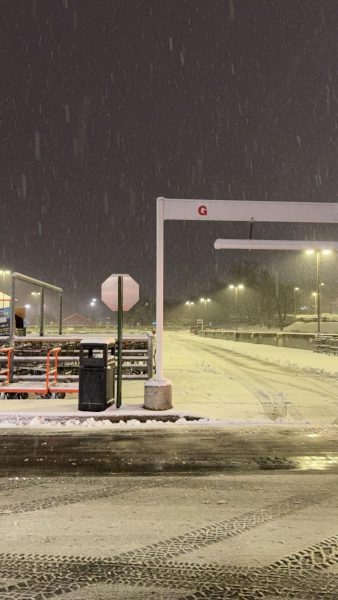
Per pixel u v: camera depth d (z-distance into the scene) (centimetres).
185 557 424
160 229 1173
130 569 403
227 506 548
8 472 680
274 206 1199
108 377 1123
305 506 549
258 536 468
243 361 2452
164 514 524
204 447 824
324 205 1211
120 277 1145
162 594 364
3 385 1330
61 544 450
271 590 371
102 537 465
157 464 720
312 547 445
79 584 378
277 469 699
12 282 1415
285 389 1464
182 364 2247
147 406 1112
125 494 588
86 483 631
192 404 1189
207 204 1184
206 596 362
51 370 1466
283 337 4044
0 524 496
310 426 996
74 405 1171
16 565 410
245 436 908
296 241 1256
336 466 716
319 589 373
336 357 2736
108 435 914
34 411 1089
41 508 541
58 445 834
